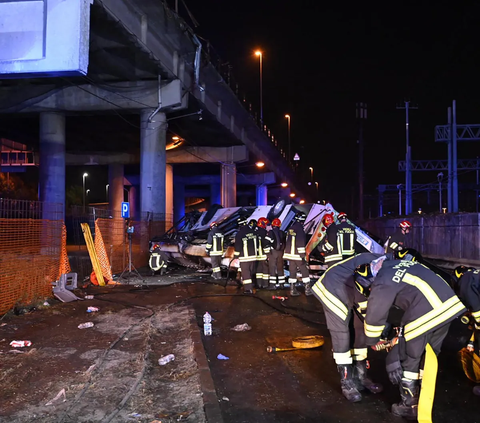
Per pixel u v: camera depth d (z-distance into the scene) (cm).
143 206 2344
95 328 730
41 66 1045
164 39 2081
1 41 1051
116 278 1340
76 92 2369
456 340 655
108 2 1574
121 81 2325
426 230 2070
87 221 1780
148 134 2362
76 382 489
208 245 1296
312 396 455
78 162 4088
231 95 2947
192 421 393
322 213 1176
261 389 476
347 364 446
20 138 3466
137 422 395
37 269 941
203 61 2400
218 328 736
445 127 3844
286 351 600
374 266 409
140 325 751
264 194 5547
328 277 455
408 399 398
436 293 387
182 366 543
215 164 4534
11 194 5597
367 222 3281
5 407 426
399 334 414
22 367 539
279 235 1101
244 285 1057
